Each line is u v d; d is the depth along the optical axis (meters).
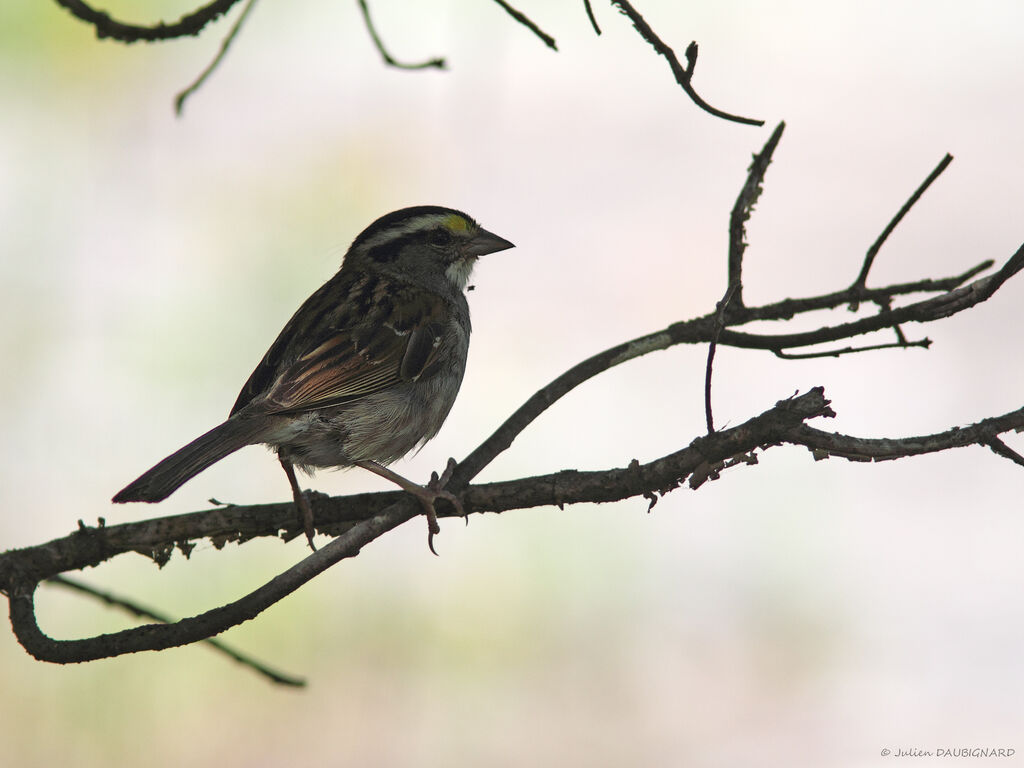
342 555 5.86
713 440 5.66
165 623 5.98
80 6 5.79
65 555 6.12
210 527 6.33
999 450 5.54
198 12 5.97
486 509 6.07
